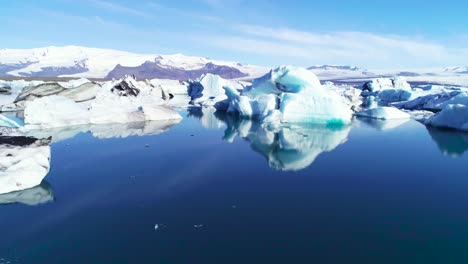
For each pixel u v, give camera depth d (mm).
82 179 10336
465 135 18844
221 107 31172
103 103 22469
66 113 19547
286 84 23953
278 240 6660
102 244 6469
